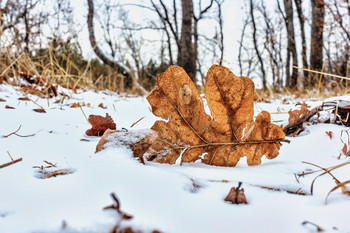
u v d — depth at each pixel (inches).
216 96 10.1
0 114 17.6
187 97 10.1
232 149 10.2
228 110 10.2
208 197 7.1
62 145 11.9
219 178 8.6
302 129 15.2
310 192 7.9
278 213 6.6
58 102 27.1
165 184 7.2
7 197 6.6
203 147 10.1
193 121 10.1
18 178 7.8
